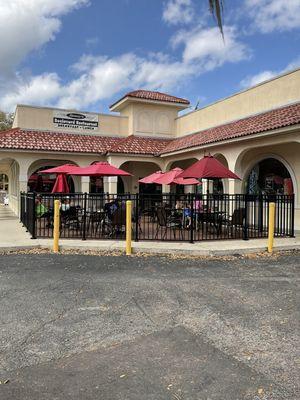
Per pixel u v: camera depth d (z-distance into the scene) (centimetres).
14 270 750
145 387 322
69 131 2217
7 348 398
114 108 2508
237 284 658
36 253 946
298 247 1027
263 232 1246
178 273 738
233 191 1475
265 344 411
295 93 1448
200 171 1142
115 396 308
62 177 1492
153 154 2073
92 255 923
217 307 534
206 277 707
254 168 1583
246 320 484
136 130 2325
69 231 1241
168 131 2408
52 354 385
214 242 1059
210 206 1338
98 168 1267
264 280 688
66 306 532
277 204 1239
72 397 307
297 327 460
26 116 2114
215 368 356
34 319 481
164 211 1199
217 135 1642
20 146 1875
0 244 1002
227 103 1864
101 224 1293
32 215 1157
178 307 533
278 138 1262
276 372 348
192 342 416
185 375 343
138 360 373
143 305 541
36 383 328
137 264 821
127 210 944
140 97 2283
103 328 455
